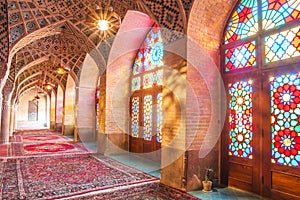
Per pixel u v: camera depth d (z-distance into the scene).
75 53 7.23
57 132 12.44
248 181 3.13
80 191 3.04
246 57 3.28
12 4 4.55
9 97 7.66
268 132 2.94
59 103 12.54
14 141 8.35
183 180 3.19
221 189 3.25
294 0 2.77
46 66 9.00
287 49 2.80
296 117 2.66
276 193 2.80
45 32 5.56
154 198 3.08
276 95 2.88
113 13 4.77
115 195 3.12
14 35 4.91
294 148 2.66
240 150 3.27
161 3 3.63
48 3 4.83
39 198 2.78
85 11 5.00
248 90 3.22
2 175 3.84
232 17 3.54
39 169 4.30
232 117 3.42
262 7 3.12
